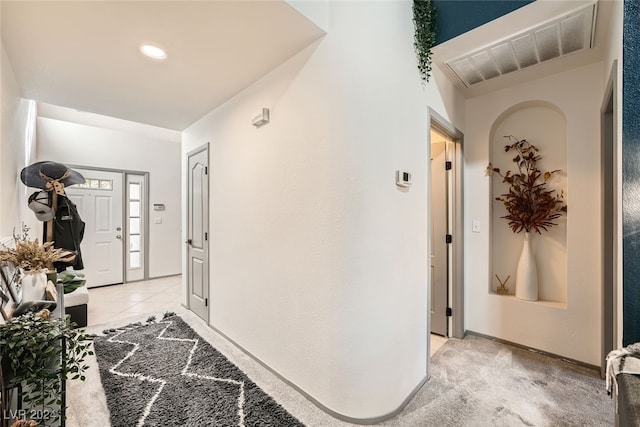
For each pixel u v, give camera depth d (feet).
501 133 9.02
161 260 17.78
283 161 6.57
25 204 10.10
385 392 5.47
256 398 5.95
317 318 5.74
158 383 6.41
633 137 4.40
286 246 6.50
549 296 8.25
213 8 4.87
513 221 8.64
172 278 17.66
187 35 5.61
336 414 5.41
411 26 6.20
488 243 8.83
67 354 3.96
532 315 8.05
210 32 5.52
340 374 5.37
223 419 5.33
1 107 5.89
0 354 3.47
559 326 7.66
